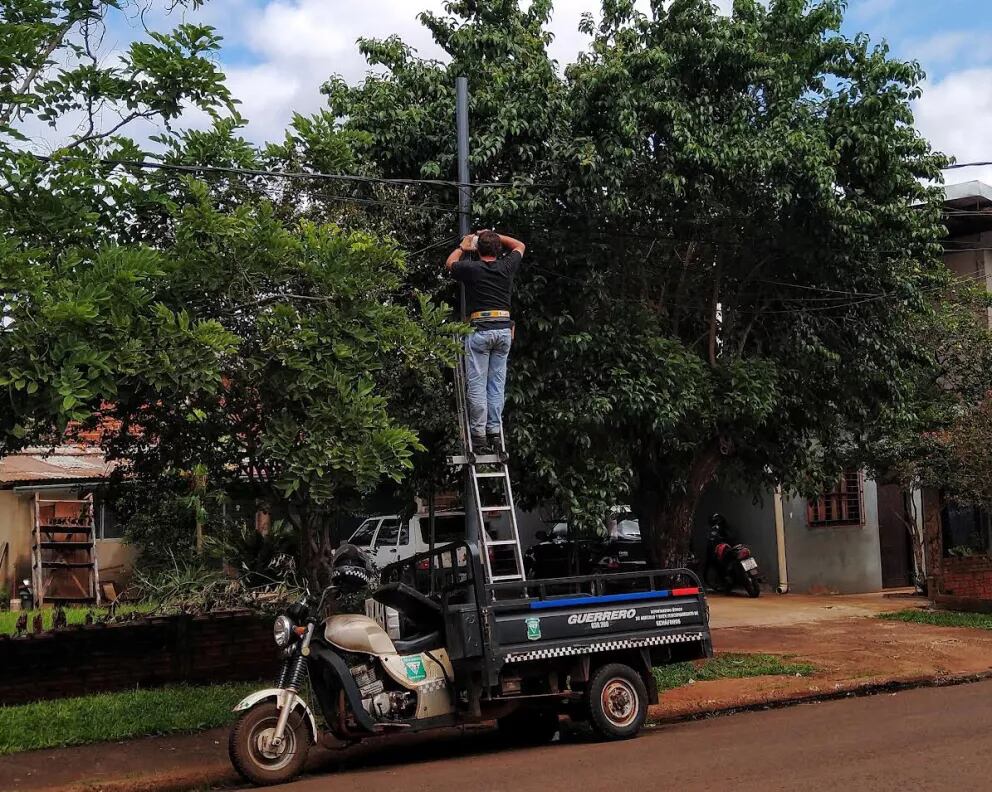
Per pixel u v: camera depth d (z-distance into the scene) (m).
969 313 16.70
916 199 11.81
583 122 10.16
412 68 10.81
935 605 16.80
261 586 13.92
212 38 8.34
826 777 6.79
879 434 15.15
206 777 7.55
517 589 8.76
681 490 12.28
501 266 9.37
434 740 9.22
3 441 7.66
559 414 9.90
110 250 7.04
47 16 8.18
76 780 7.34
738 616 16.38
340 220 9.39
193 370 6.93
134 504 10.62
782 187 10.41
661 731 9.09
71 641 9.88
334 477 7.62
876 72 10.97
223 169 8.45
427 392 9.88
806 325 11.65
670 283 12.00
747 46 10.39
